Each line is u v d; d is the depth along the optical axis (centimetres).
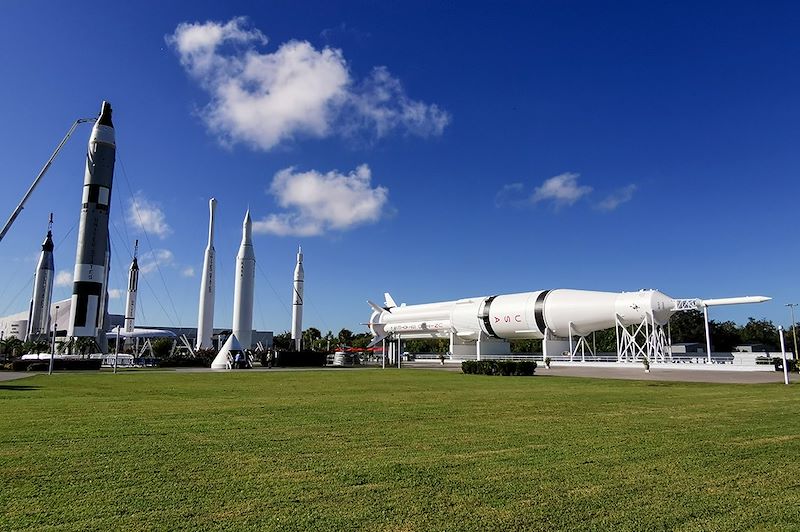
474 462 970
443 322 7575
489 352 7575
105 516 676
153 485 816
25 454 1035
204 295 8250
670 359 5609
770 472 898
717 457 1009
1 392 2438
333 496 761
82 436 1235
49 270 11881
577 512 694
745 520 666
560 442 1162
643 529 636
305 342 12556
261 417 1571
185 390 2588
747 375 4000
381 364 7412
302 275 9400
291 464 953
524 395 2298
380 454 1039
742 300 5216
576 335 6475
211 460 984
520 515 683
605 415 1620
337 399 2123
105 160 6694
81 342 6481
